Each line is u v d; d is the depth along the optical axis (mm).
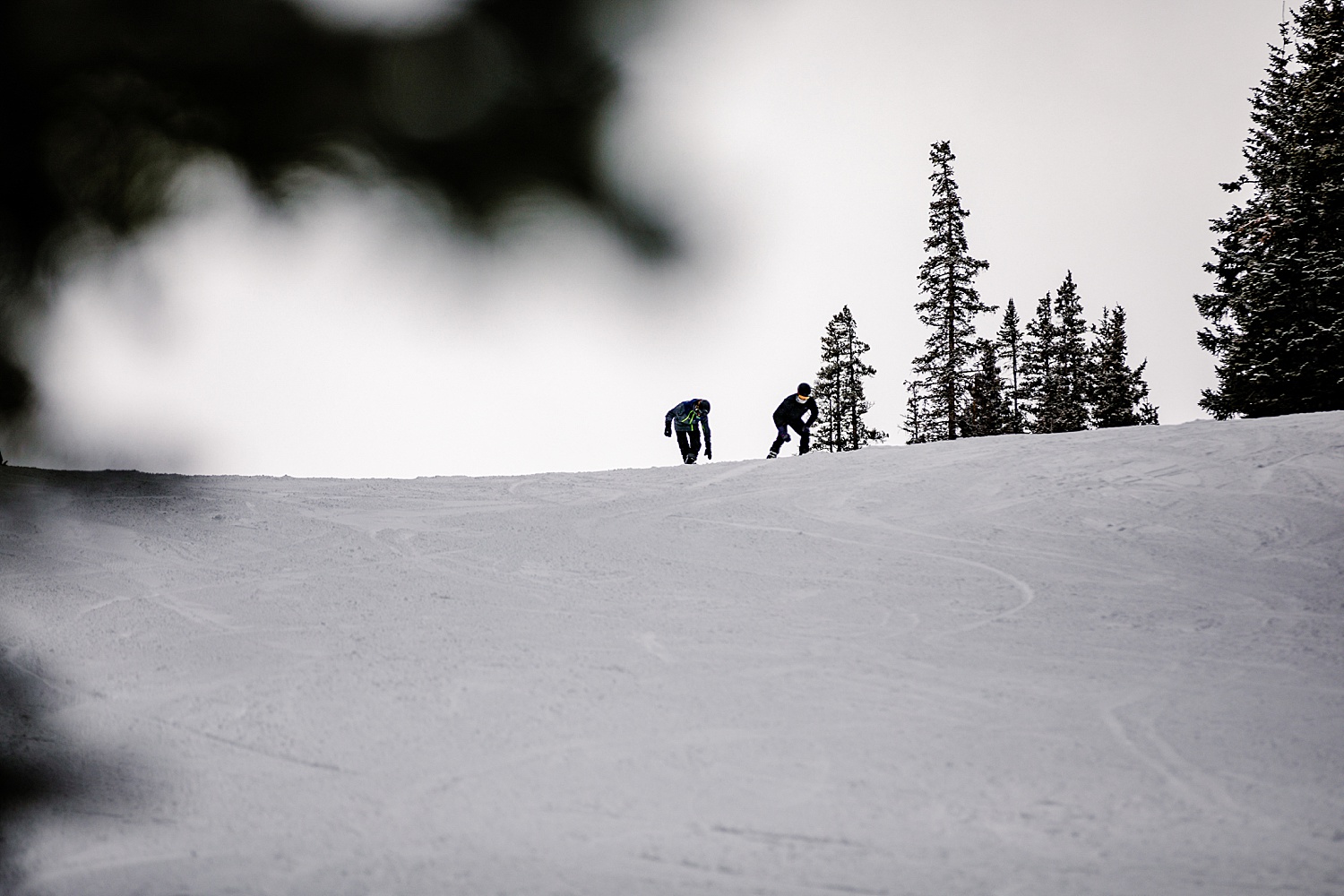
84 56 1366
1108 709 6309
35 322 1371
